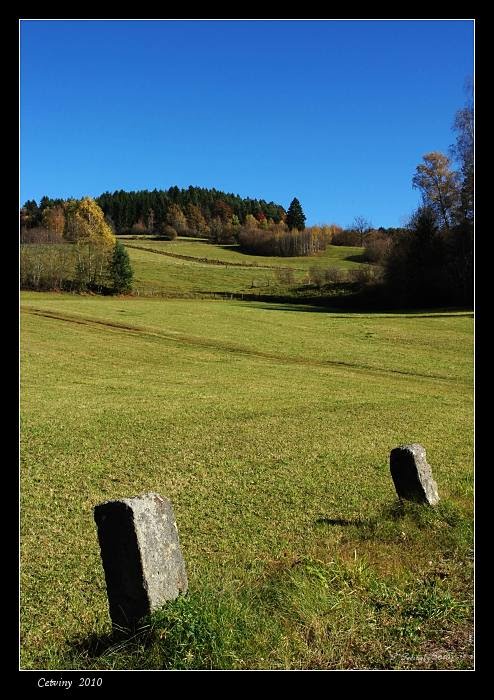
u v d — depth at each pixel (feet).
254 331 165.58
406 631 20.29
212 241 536.42
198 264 378.94
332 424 70.13
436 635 20.16
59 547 32.86
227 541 33.17
